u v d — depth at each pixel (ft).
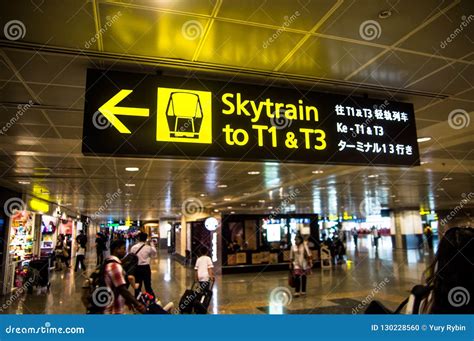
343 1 7.96
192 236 60.49
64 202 57.31
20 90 13.08
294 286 28.94
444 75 11.73
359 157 10.84
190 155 9.30
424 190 54.75
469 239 4.73
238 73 11.08
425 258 60.85
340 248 56.54
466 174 38.86
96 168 29.89
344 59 10.48
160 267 56.34
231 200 64.08
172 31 8.89
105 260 12.58
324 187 47.57
